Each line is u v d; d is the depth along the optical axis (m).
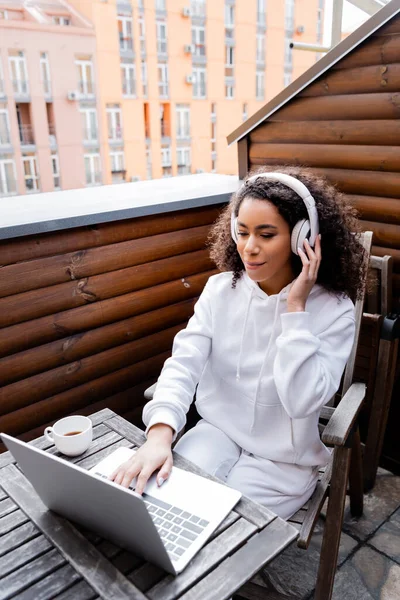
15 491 0.97
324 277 1.23
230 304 1.33
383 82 1.68
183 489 0.96
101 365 1.85
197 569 0.78
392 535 1.67
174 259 1.98
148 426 1.13
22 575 0.78
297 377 1.12
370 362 1.85
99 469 1.01
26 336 1.62
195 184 2.24
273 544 0.83
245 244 1.15
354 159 1.84
